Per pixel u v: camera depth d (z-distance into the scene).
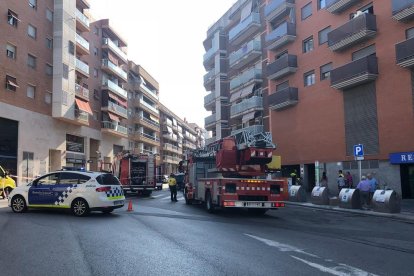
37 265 6.66
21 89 33.03
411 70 22.70
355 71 25.53
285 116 34.94
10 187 24.75
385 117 24.28
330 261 7.16
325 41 30.27
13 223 11.61
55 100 37.56
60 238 9.21
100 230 10.57
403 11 22.53
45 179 14.58
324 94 29.97
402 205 19.80
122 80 58.31
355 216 15.73
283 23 34.75
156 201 23.09
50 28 37.81
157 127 79.25
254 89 41.25
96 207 13.98
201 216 14.88
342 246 8.73
